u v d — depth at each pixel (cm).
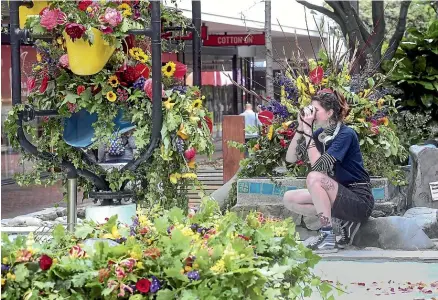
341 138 857
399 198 1039
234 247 398
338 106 860
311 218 946
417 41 1390
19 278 367
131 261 373
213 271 373
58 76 488
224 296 367
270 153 1002
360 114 1012
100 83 478
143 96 479
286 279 437
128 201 516
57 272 369
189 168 494
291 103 1023
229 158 1245
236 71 2834
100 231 439
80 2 459
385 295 708
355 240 896
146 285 366
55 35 470
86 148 510
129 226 448
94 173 506
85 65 464
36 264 372
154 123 465
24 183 523
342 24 1427
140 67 481
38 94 499
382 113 1051
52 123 503
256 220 459
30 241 395
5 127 480
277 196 973
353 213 869
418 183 1032
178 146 479
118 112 488
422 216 965
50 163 513
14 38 468
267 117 1014
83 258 383
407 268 816
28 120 475
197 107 491
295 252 442
